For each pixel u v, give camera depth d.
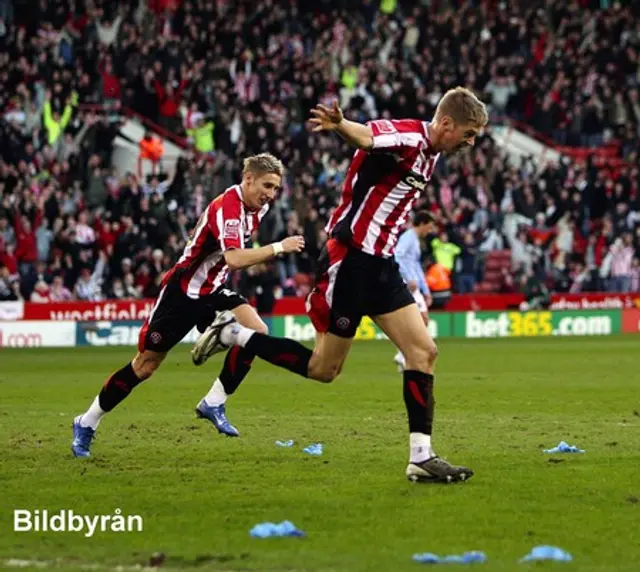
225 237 32.78
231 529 24.27
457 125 27.94
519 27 125.88
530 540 23.36
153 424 41.44
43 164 97.56
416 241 60.44
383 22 123.06
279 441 37.03
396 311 29.09
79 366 71.31
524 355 79.25
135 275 95.31
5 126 97.00
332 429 40.19
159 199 96.50
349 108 110.69
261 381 59.78
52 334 92.44
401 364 64.81
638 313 112.06
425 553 22.23
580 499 27.27
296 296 100.56
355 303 28.86
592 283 114.00
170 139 110.06
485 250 110.56
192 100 108.44
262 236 100.00
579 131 126.19
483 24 125.31
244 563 21.45
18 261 92.88
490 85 123.69
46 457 33.69
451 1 128.00
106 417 43.75
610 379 60.56
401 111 113.06
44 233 93.62
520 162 123.50
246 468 31.67
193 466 32.06
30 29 106.75
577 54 128.25
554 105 125.31
